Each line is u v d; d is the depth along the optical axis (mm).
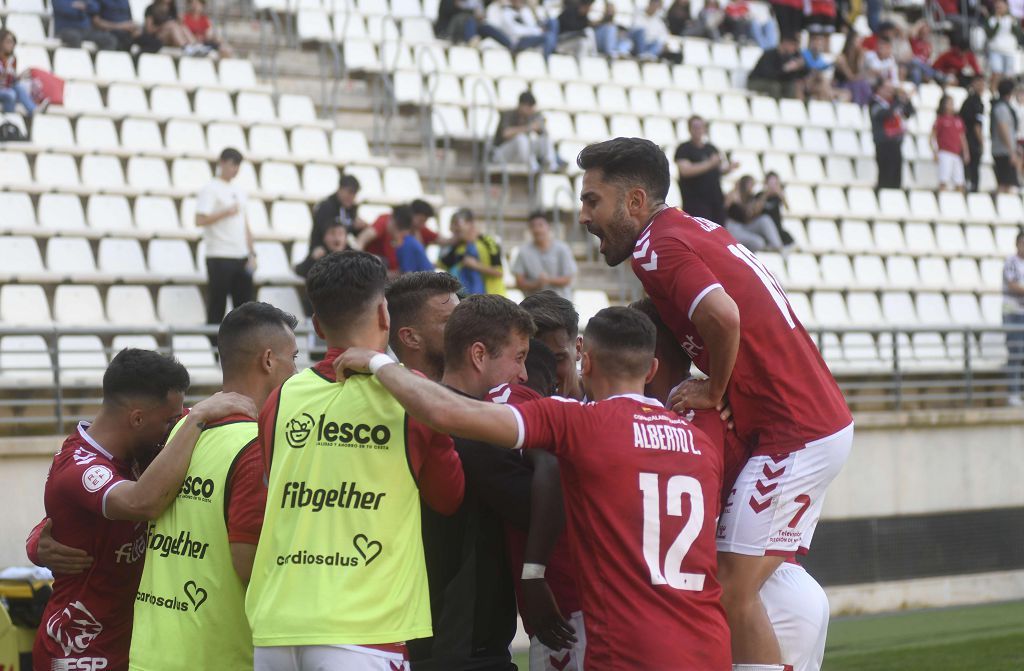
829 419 13055
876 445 31266
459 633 12891
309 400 11609
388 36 48750
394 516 11234
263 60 44312
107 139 38188
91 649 13508
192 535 12258
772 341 12898
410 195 40312
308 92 44781
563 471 11898
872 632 27516
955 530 32094
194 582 12172
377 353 11359
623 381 12156
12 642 16719
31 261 32562
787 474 12938
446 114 44500
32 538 14242
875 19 62188
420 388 11078
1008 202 51281
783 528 13117
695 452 11984
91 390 28422
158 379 13594
